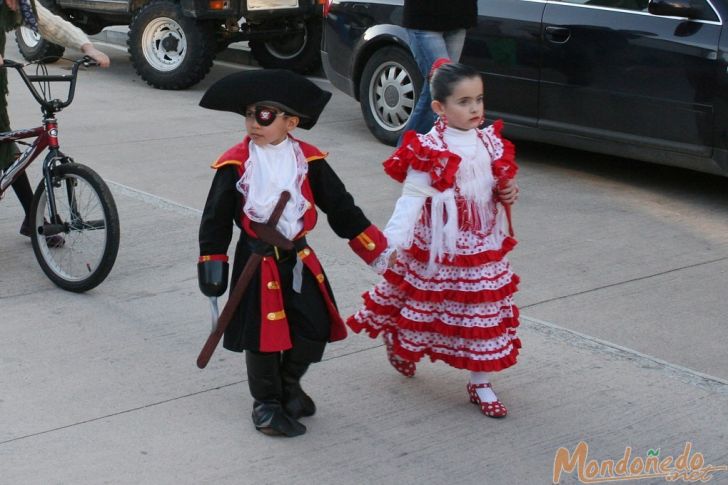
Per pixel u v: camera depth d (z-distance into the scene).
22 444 5.47
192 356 6.62
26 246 8.80
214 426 5.71
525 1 11.02
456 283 5.67
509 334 5.88
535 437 5.67
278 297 5.26
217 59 19.47
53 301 7.53
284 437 5.59
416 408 5.99
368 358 6.67
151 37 16.02
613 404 6.07
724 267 8.52
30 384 6.17
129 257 8.48
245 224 5.24
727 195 10.69
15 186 8.55
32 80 7.72
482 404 5.91
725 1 9.68
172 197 10.21
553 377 6.43
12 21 7.99
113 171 11.12
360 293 7.73
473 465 5.35
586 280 8.15
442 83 5.55
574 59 10.60
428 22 10.45
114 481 5.12
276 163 5.24
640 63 10.10
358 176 11.07
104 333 6.95
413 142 5.53
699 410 6.02
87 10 17.14
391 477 5.21
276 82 5.08
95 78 17.03
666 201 10.42
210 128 13.35
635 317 7.43
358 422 5.80
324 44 13.33
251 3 15.88
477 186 5.61
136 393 6.09
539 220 9.69
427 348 5.87
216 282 5.20
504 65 11.23
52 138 7.82
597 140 10.68
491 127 5.82
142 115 14.09
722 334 7.16
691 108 9.80
